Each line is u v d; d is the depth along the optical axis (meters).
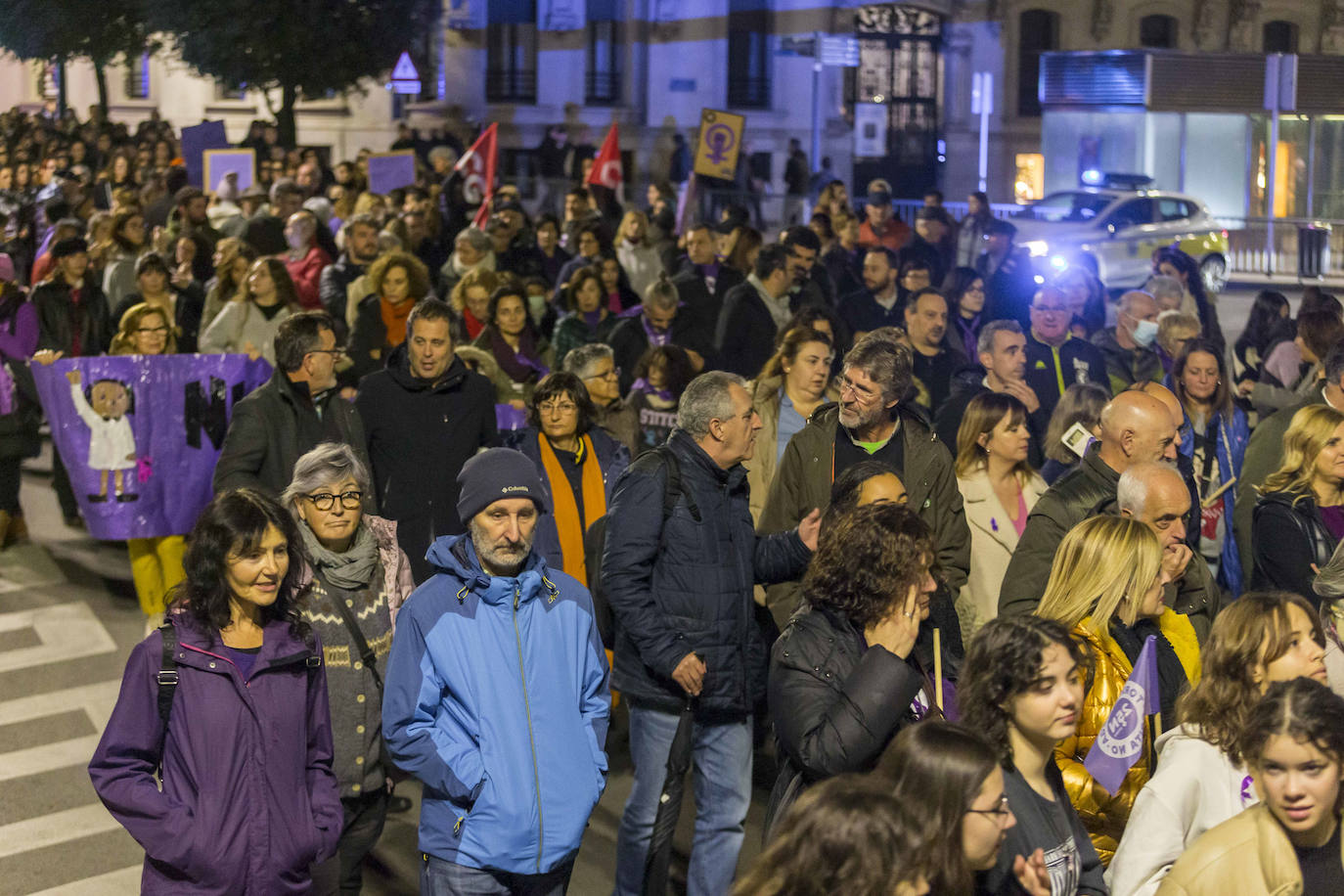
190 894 3.50
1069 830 3.34
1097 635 3.90
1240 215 23.52
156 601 7.93
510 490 3.79
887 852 2.29
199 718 3.51
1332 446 5.25
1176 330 8.09
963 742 2.69
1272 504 5.29
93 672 7.41
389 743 3.81
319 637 4.12
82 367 7.55
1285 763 2.94
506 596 3.81
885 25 32.09
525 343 8.31
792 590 5.19
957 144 32.62
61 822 5.73
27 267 15.38
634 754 4.54
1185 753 3.48
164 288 9.48
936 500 5.17
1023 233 22.19
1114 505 4.81
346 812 4.38
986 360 6.80
